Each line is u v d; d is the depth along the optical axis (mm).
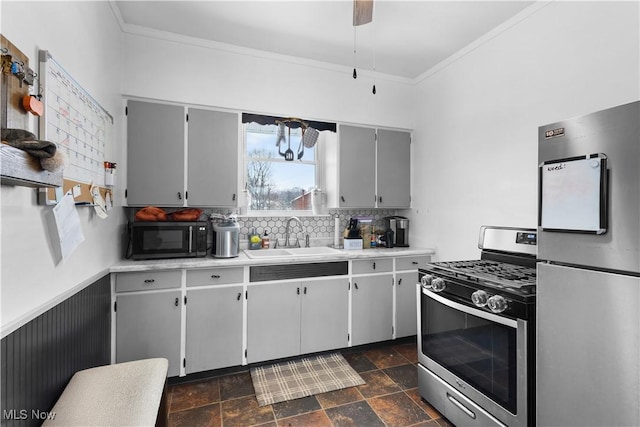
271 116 2836
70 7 1442
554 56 2008
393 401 2086
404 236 3326
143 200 2422
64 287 1374
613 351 1080
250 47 2717
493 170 2428
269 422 1876
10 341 969
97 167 1792
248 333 2434
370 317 2840
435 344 1984
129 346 2145
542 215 1324
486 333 1627
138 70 2406
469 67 2664
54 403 1267
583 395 1171
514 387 1469
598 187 1111
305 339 2609
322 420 1895
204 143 2600
